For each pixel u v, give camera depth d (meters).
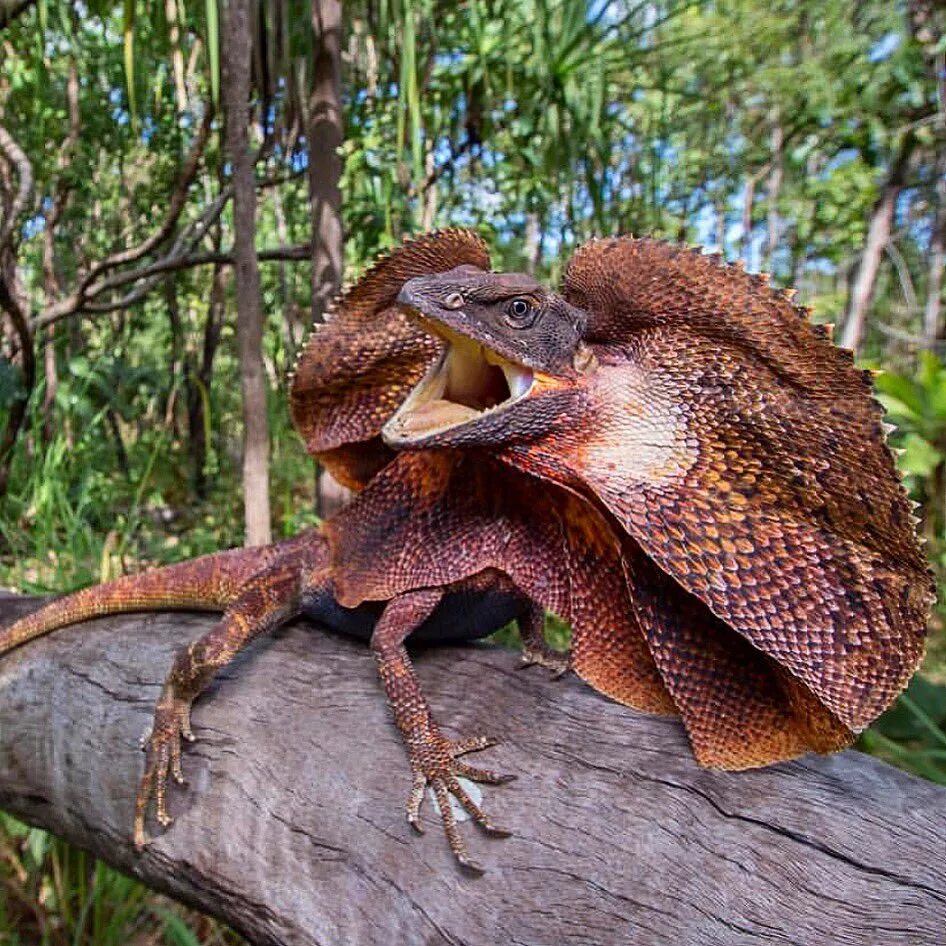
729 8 1.30
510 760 0.30
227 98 0.61
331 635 0.39
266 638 0.39
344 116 0.91
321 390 0.37
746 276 0.26
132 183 1.30
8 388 0.76
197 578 0.42
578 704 0.32
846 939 0.24
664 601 0.29
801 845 0.25
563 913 0.27
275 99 0.83
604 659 0.31
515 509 0.33
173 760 0.35
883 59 1.38
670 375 0.28
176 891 0.36
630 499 0.28
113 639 0.42
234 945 0.55
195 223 1.04
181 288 1.53
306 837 0.32
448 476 0.33
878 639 0.25
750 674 0.28
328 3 0.70
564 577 0.32
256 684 0.36
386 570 0.34
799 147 1.52
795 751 0.28
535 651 0.36
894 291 1.99
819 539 0.26
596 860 0.27
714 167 1.64
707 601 0.26
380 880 0.30
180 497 1.35
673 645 0.28
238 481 1.25
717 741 0.28
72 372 0.97
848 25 1.31
